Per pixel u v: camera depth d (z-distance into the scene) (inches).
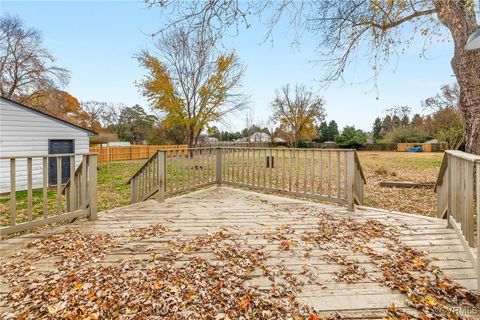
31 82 713.0
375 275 88.6
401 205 235.3
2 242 118.0
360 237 122.1
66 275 89.3
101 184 375.6
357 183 187.8
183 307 72.4
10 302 75.6
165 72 621.0
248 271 91.7
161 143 991.6
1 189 341.7
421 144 1121.4
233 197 211.2
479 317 68.0
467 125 190.2
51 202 268.8
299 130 1019.3
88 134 458.9
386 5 186.7
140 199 225.3
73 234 128.6
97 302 74.5
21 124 363.3
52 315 69.7
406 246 110.7
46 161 129.9
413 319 67.4
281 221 148.7
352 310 71.2
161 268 93.8
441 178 146.1
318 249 109.8
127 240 120.6
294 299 76.0
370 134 1550.2
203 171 243.1
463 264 94.7
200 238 123.0
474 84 183.5
